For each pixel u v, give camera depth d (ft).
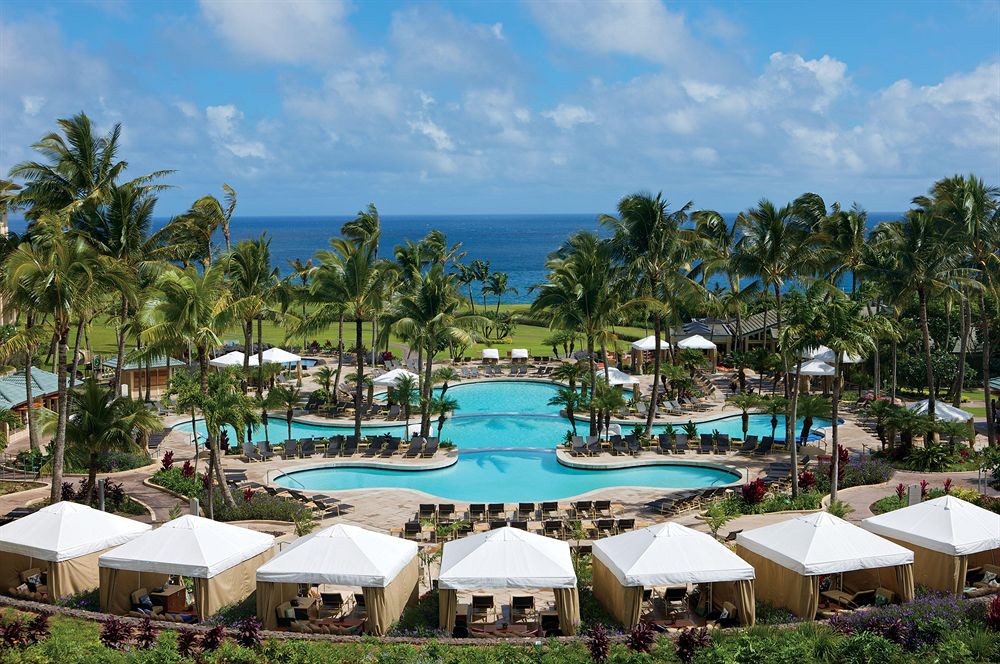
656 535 60.23
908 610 58.03
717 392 167.32
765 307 176.24
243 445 115.65
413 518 88.28
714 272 186.09
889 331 92.07
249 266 138.31
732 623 59.26
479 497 102.12
